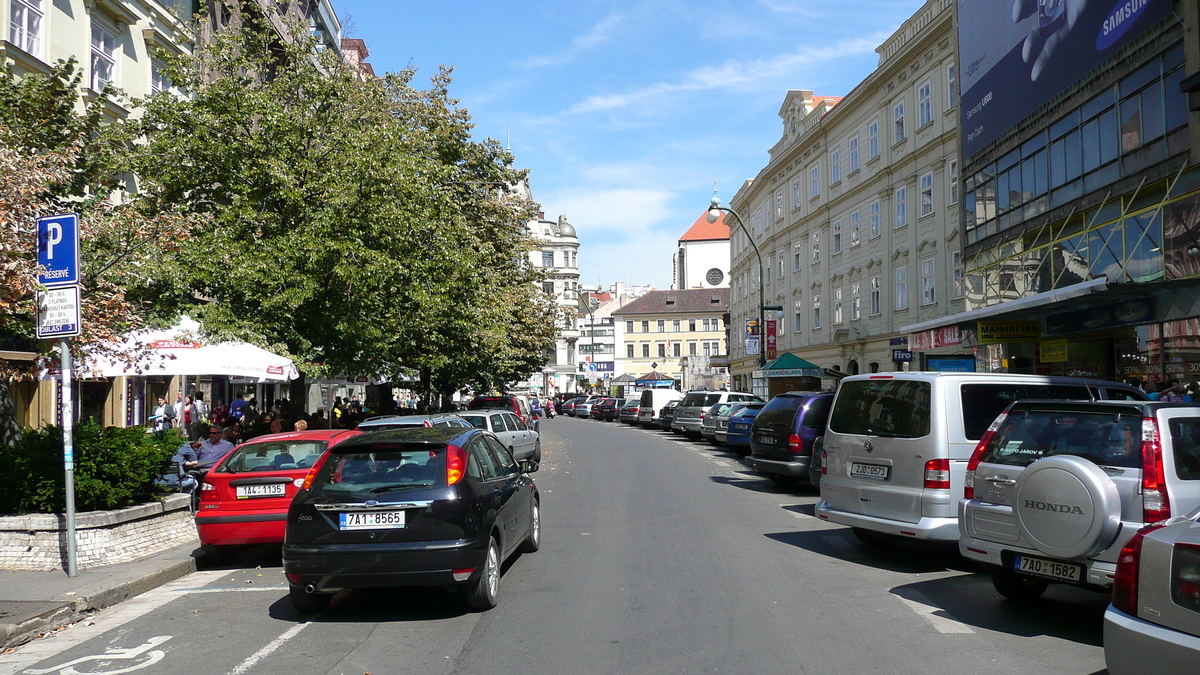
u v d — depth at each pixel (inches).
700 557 365.7
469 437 312.8
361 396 1931.6
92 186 519.2
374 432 312.5
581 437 1392.7
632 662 223.3
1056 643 235.8
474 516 276.1
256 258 589.9
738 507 523.5
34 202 378.3
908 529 329.1
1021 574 256.7
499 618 271.3
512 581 324.8
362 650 240.1
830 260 1610.5
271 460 377.4
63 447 359.9
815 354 1688.0
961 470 326.3
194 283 605.9
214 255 585.6
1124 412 243.8
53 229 332.8
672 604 284.5
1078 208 755.4
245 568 376.8
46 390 778.8
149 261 500.7
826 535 420.8
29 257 369.4
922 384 339.6
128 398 900.0
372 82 810.2
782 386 1857.8
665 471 764.0
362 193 618.8
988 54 952.9
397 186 637.3
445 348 947.3
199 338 549.3
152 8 893.8
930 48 1199.6
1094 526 229.9
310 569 266.8
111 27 830.5
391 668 222.7
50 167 411.5
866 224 1440.7
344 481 277.7
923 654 226.5
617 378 3511.3
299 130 643.5
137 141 829.8
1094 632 246.7
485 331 958.4
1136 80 667.4
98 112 528.4
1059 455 245.1
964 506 273.0
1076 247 753.6
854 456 360.5
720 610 275.7
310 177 638.5
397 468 279.7
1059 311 762.2
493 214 1034.1
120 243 469.4
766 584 313.3
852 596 293.9
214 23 988.6
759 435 619.8
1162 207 628.1
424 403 1177.4
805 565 348.2
